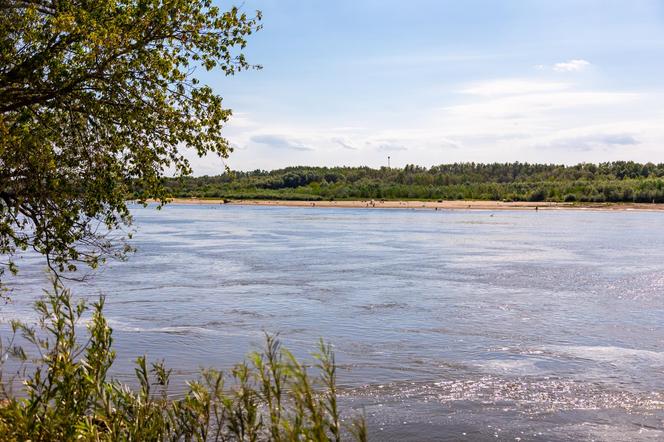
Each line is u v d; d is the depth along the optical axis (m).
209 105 9.57
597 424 12.02
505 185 175.50
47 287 25.64
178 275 30.62
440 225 75.75
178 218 88.69
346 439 10.65
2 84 8.42
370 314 21.81
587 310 22.69
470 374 14.98
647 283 29.02
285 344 17.53
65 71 8.52
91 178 9.52
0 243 9.59
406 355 16.59
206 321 20.31
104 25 8.67
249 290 26.53
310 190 179.88
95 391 3.94
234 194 172.75
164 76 9.07
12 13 8.67
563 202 148.00
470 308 22.95
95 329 4.18
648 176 196.25
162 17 8.73
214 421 6.63
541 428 11.77
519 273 32.34
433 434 11.40
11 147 8.41
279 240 52.06
